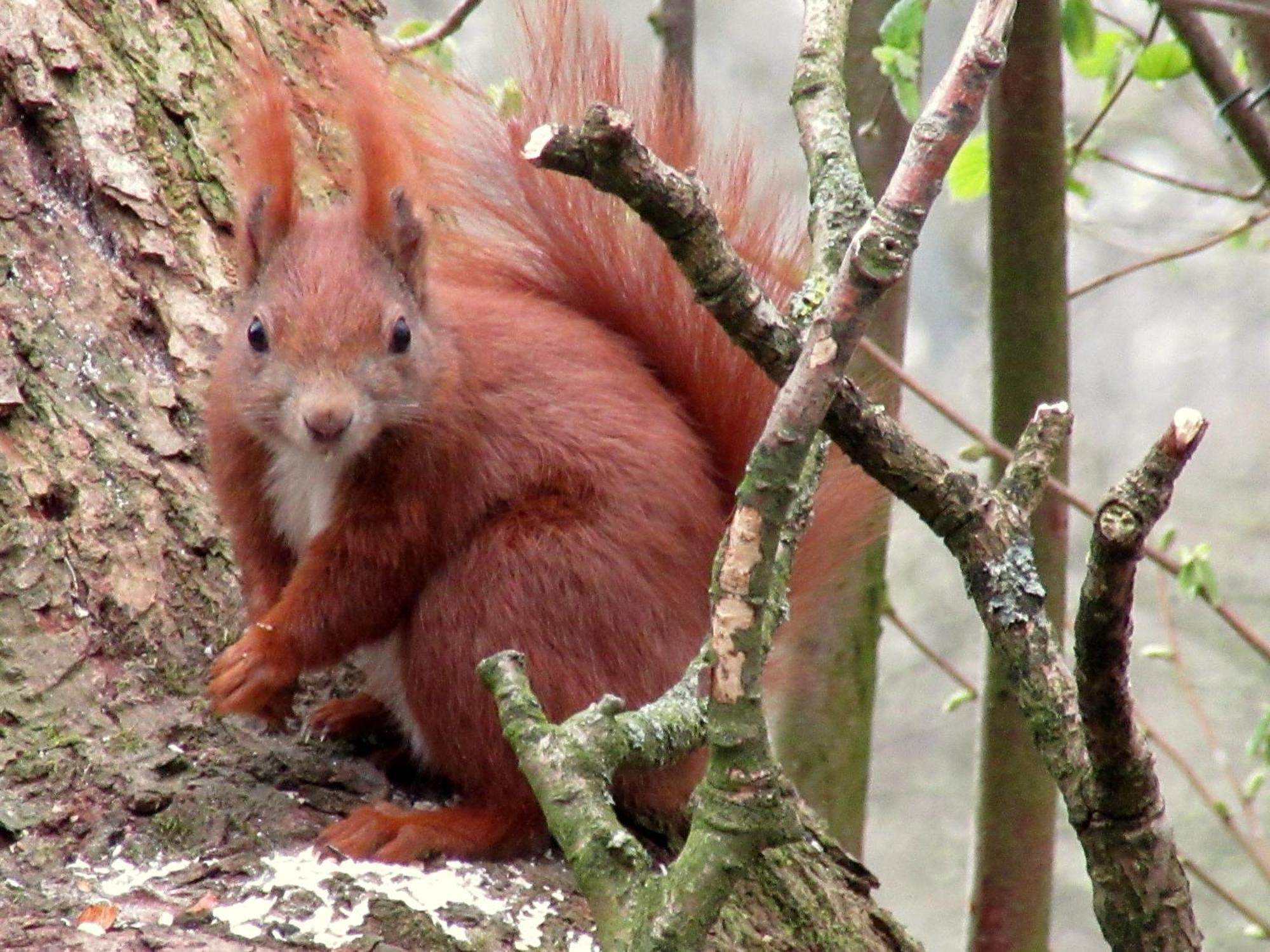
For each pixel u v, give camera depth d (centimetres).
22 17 303
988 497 285
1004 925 312
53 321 300
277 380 294
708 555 296
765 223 298
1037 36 308
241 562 298
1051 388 311
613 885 283
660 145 298
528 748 284
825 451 288
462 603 295
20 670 294
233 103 304
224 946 288
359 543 295
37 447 298
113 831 291
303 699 299
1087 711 282
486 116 300
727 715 281
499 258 301
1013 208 310
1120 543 280
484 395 296
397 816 293
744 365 298
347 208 299
